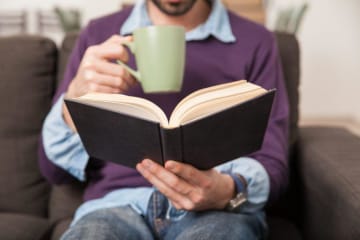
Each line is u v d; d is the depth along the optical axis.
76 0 2.49
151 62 0.72
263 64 0.98
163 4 0.95
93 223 0.75
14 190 1.13
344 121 2.52
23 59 1.16
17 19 2.51
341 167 0.86
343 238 0.76
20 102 1.15
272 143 0.91
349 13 2.41
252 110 0.63
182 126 0.58
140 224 0.81
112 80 0.76
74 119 0.69
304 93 2.52
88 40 1.02
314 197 0.94
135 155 0.67
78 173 0.96
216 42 0.99
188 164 0.65
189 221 0.79
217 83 0.96
